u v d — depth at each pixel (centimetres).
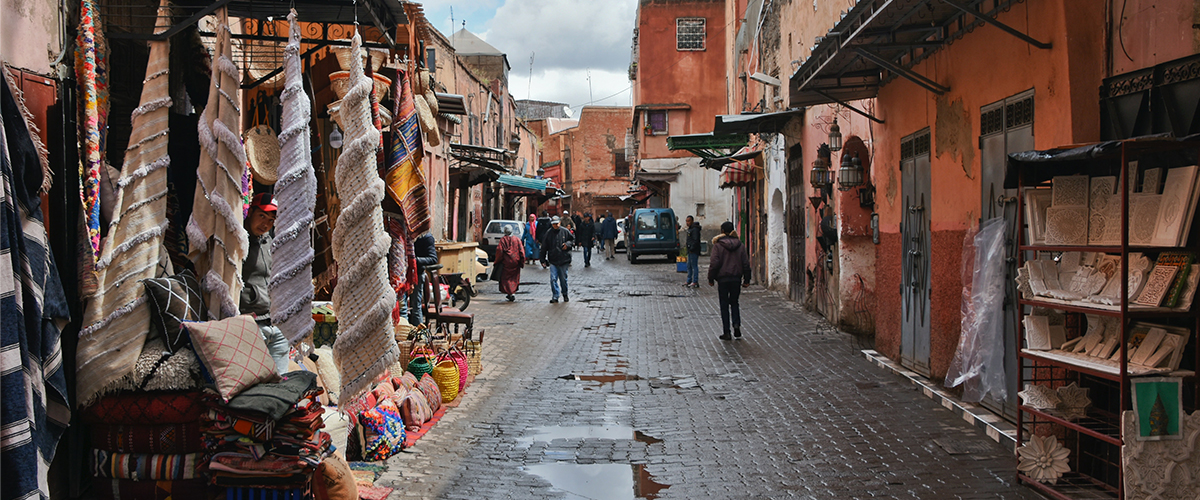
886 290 895
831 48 753
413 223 596
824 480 490
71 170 415
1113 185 438
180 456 411
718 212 3453
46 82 403
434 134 683
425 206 602
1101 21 494
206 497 410
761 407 689
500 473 510
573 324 1273
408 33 627
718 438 592
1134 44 465
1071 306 435
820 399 711
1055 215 458
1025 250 522
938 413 646
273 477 385
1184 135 425
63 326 384
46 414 372
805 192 1443
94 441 418
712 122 3572
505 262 1605
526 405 702
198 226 433
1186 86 425
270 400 382
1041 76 527
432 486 482
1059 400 465
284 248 426
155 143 432
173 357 409
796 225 1557
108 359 406
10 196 344
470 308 1487
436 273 977
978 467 506
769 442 578
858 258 1161
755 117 1444
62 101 411
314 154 554
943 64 714
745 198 2331
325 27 539
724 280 1091
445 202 2292
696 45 3600
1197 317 399
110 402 410
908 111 809
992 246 595
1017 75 564
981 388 605
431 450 559
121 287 414
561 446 572
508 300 1617
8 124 351
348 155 436
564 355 973
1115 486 451
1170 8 436
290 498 386
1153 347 408
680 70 3600
